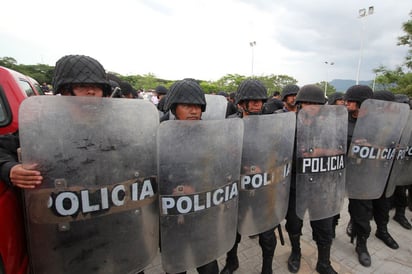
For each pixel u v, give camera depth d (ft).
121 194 3.67
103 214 3.58
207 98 9.88
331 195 6.46
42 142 3.15
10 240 3.64
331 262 8.02
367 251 8.09
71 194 3.35
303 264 7.91
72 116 3.26
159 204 4.11
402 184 9.07
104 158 3.49
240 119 4.64
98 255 3.64
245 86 6.49
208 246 4.56
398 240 9.43
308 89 6.81
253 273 7.55
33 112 3.08
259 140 5.26
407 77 57.31
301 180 6.14
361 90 7.30
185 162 4.08
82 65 3.96
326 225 6.91
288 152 5.82
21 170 3.10
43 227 3.32
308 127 6.04
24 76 9.50
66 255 3.47
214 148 4.31
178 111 5.00
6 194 3.71
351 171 7.16
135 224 3.86
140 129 3.73
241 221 5.45
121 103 3.54
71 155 3.29
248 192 5.37
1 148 3.72
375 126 6.98
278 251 8.68
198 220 4.36
